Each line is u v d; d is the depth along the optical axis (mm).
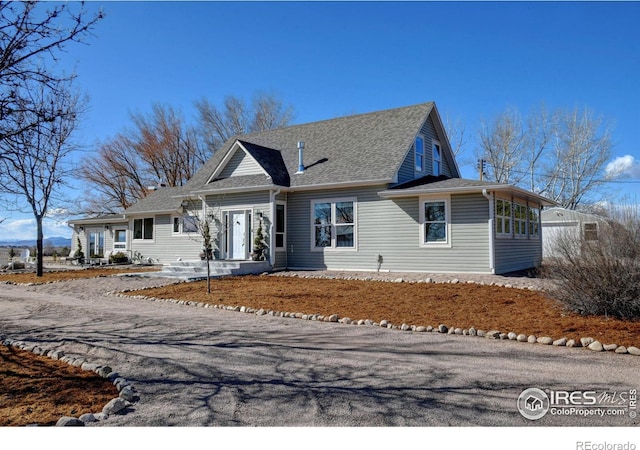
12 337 7352
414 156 18531
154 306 10938
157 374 5352
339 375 5230
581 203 37375
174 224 24266
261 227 18391
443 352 6242
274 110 46469
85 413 4113
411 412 4090
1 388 4793
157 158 41750
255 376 5238
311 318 8938
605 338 6645
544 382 4875
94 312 10000
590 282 8062
